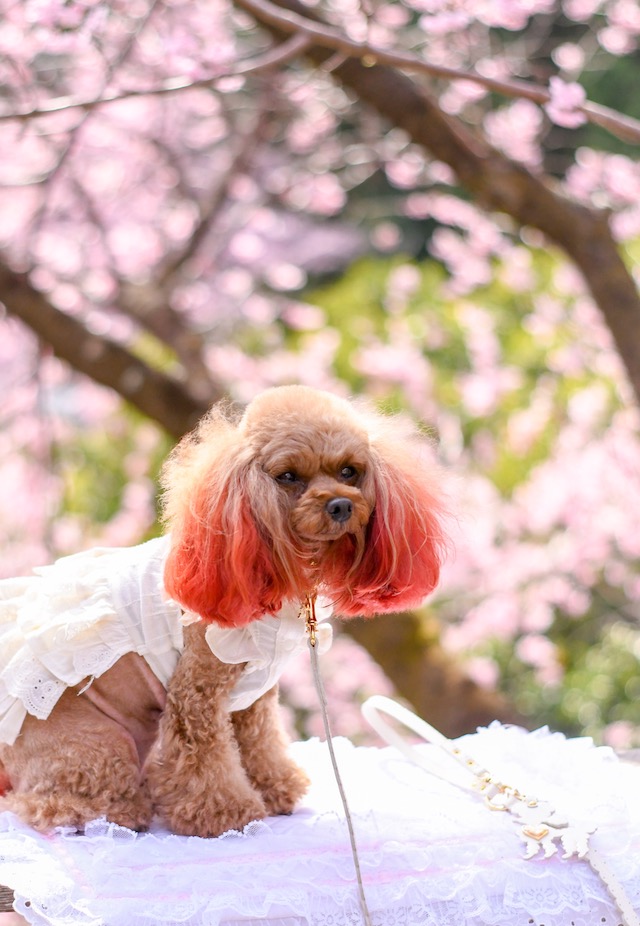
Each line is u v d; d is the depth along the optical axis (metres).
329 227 11.38
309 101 6.89
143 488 7.21
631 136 3.97
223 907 2.10
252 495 2.18
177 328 6.89
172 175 7.71
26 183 6.19
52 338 6.24
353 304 8.19
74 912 2.07
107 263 7.36
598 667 6.73
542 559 6.58
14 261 6.55
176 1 5.40
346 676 6.87
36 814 2.28
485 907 2.20
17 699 2.38
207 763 2.36
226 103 7.32
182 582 2.19
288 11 5.25
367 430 2.41
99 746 2.36
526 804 2.44
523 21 5.74
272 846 2.28
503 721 5.78
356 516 2.23
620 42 6.41
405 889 2.20
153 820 2.44
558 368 6.77
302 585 2.24
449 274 9.58
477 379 6.83
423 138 5.37
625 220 6.52
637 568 6.72
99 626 2.37
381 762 2.88
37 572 2.65
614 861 2.30
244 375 7.28
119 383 6.18
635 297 5.34
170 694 2.37
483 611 6.60
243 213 8.20
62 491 7.25
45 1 4.25
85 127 6.42
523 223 5.41
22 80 4.80
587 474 6.43
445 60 5.86
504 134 6.45
